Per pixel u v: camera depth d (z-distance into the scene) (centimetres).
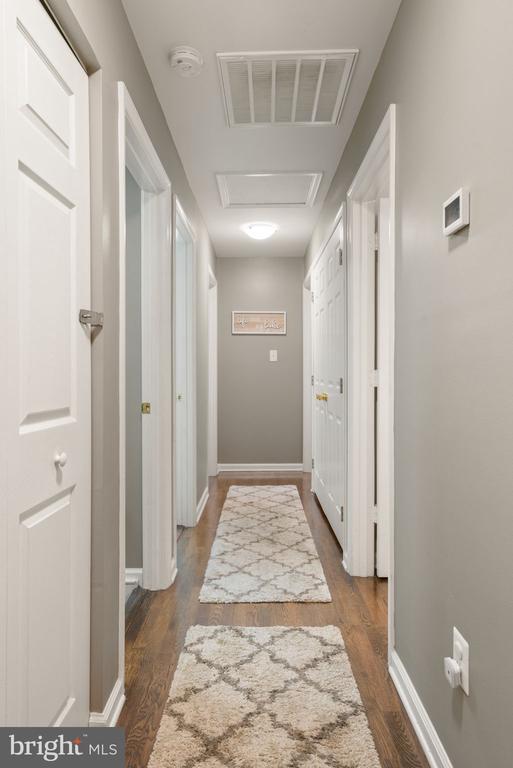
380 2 169
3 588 95
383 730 143
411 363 154
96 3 138
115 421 157
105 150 147
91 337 142
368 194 246
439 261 130
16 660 99
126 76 172
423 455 143
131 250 246
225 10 171
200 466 383
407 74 160
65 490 124
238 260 539
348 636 196
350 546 259
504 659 94
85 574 137
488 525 101
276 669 171
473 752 107
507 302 93
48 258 115
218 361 539
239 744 135
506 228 93
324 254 361
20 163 101
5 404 95
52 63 117
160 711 150
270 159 291
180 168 288
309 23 178
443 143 127
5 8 94
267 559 279
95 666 140
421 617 143
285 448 540
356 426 256
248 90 219
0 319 93
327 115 241
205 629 200
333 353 322
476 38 106
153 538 240
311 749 133
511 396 92
